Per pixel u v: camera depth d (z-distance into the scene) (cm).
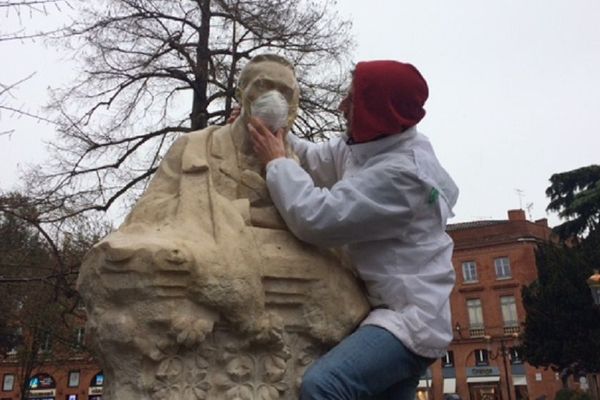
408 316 183
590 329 1645
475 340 2691
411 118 199
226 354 181
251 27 991
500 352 2622
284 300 189
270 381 185
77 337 990
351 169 207
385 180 184
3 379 2512
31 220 693
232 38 1025
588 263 1698
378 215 182
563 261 1752
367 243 195
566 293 1688
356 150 202
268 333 183
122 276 170
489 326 2677
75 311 949
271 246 191
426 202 190
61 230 827
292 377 189
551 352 1711
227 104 1007
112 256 169
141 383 170
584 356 1650
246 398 180
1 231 774
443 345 186
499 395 2603
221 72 1031
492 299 2694
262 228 197
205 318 175
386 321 182
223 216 188
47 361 1853
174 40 998
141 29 966
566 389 1497
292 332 192
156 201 198
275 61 219
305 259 192
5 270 793
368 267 195
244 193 204
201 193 195
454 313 2766
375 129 196
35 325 895
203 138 213
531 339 1770
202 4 999
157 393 171
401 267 190
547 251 1873
